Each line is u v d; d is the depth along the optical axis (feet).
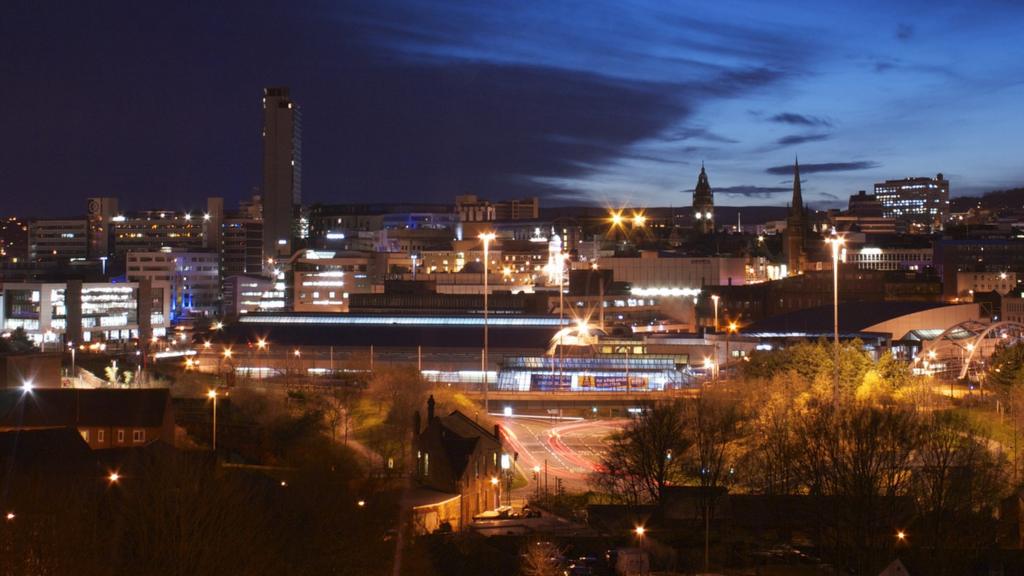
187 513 431.84
